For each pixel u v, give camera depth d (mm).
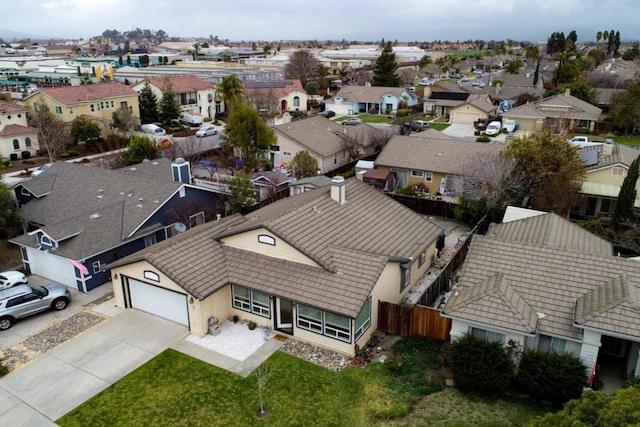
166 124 80250
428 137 47625
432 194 44719
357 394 18906
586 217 38656
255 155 53156
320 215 26156
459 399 18375
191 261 23969
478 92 97188
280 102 96125
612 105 77688
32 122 64688
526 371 18094
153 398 19047
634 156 39969
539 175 36656
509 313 18641
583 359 18078
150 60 176625
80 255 27234
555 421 13328
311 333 22203
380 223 28141
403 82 128625
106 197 34188
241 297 23953
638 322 17156
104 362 21328
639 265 20188
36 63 141875
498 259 21781
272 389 19375
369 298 21984
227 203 37469
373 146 58750
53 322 24656
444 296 26734
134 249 30422
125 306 25828
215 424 17656
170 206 32906
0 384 20047
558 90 86312
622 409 12156
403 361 20781
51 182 37344
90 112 72688
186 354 21750
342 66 154625
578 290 19797
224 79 82062
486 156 39500
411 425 17125
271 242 23781
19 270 31078
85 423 17891
